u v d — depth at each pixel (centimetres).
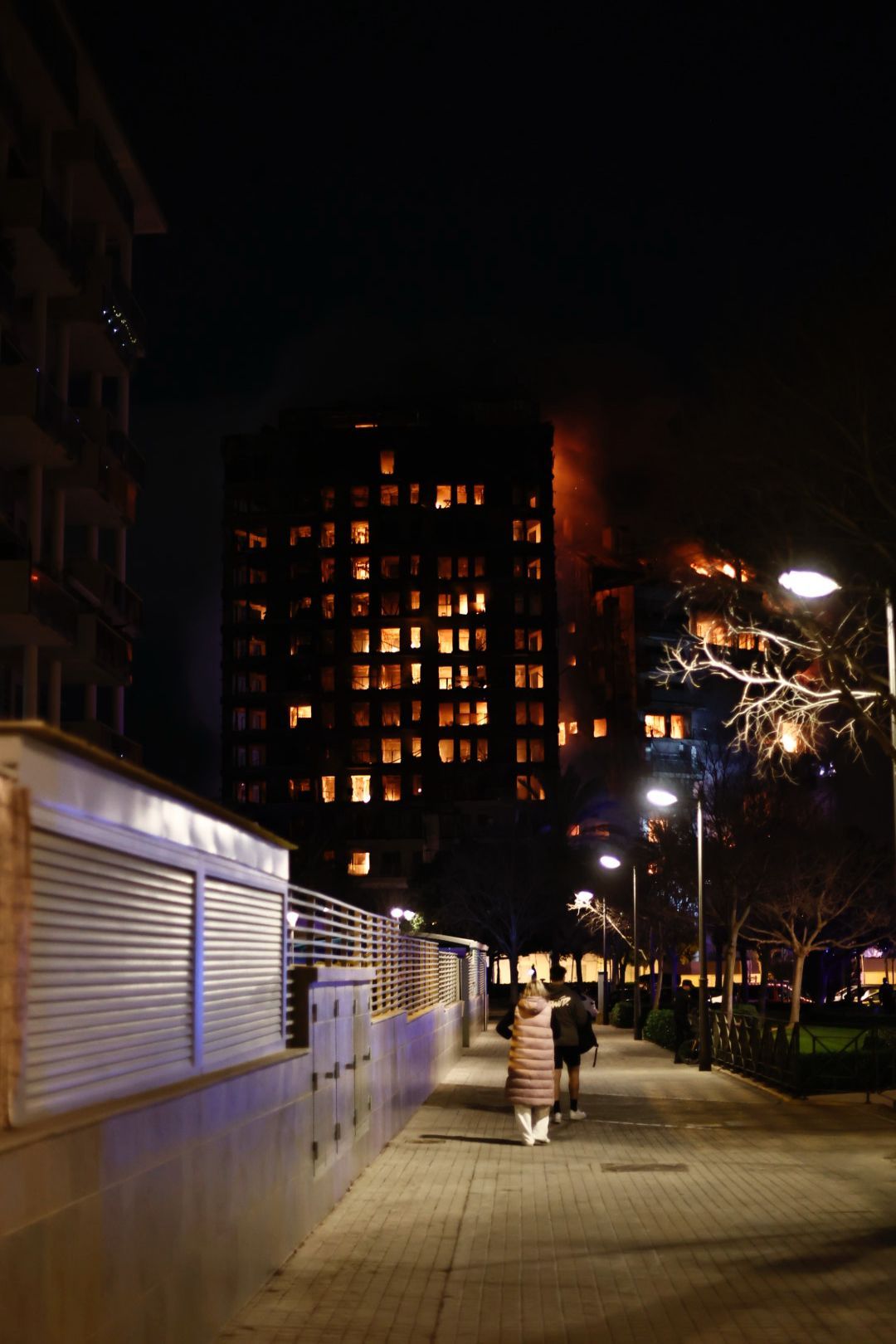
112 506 4447
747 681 2381
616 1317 839
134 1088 665
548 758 12406
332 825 12481
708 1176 1459
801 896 4903
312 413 13288
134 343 4653
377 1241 1088
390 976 1878
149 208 4828
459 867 10706
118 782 632
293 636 12925
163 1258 666
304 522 13062
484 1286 924
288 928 1112
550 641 12638
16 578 3522
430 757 12500
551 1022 1783
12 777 505
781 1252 1035
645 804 10656
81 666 4172
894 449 1992
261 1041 998
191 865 774
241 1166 855
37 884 538
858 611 2206
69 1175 534
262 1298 881
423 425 13088
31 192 3728
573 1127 1967
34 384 3653
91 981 605
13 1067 509
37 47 3741
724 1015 3484
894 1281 932
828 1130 1927
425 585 12794
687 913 5878
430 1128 1934
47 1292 507
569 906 8725
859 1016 5666
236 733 12862
